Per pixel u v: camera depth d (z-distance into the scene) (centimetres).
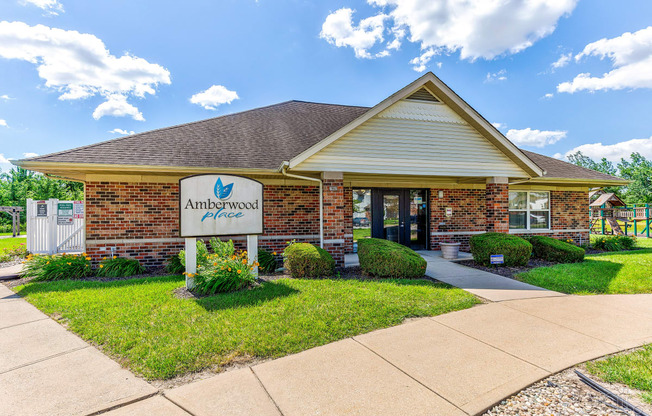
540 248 945
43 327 454
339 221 853
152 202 893
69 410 271
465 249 1195
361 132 855
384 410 264
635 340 397
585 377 308
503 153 956
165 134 970
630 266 818
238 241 966
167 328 431
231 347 378
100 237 856
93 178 853
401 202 1182
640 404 268
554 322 461
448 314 497
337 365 340
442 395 284
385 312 491
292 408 268
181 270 820
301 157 787
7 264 1011
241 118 1178
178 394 292
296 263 734
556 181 1159
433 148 902
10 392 299
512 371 324
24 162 708
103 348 388
